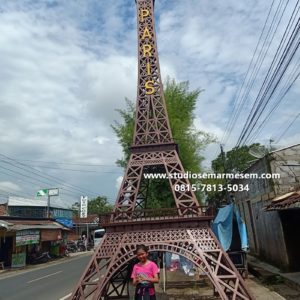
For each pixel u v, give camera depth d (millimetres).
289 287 13352
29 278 21125
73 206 72438
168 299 12547
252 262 19969
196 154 26547
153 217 12773
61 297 14055
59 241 39469
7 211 39062
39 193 47906
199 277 15555
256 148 19625
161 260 17656
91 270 11945
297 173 17281
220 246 11812
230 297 11711
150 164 14883
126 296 13133
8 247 30219
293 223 16188
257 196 20672
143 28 18281
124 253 12039
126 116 26250
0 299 14422
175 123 24562
